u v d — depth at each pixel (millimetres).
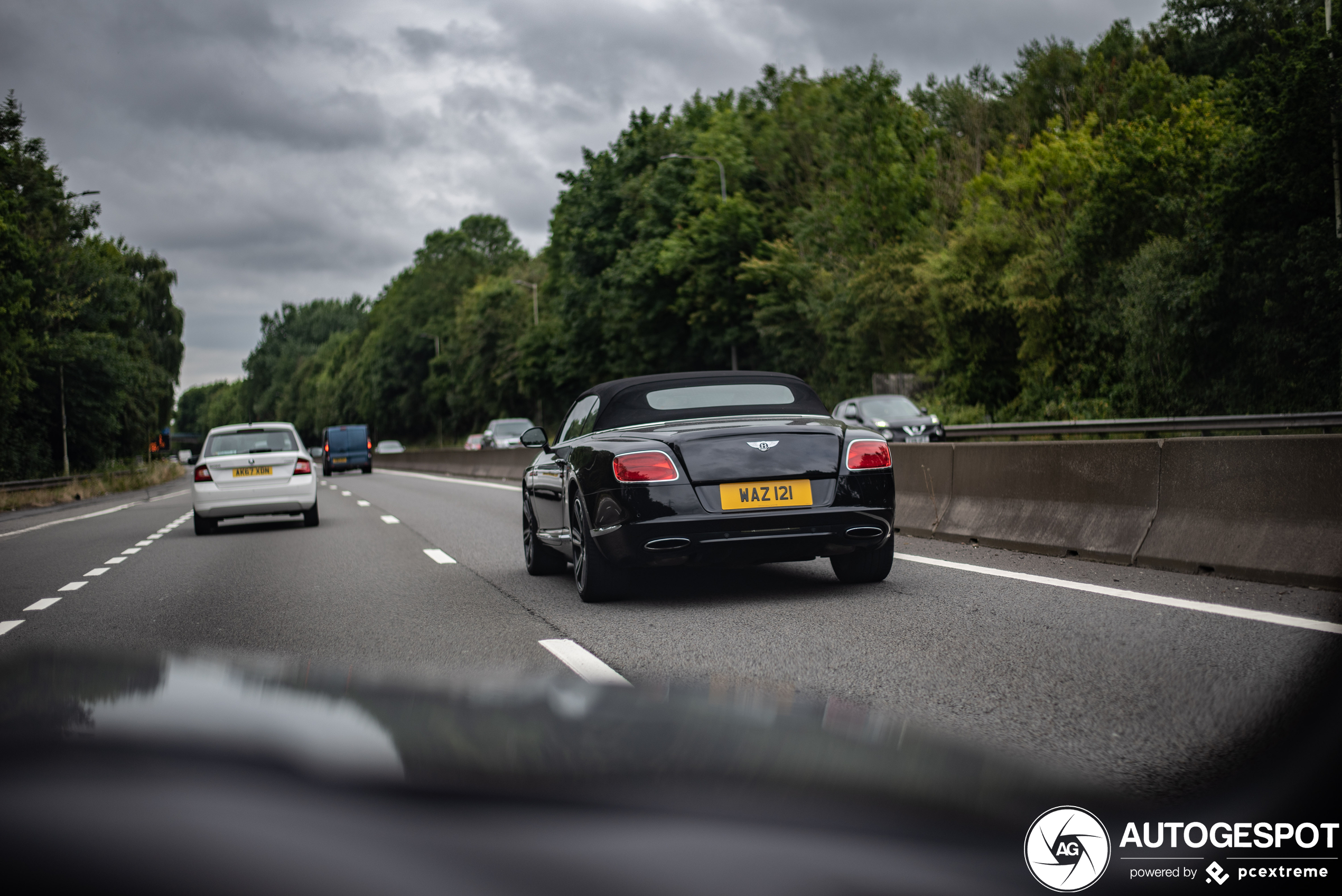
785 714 1382
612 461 7109
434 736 1015
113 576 10805
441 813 798
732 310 47188
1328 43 26109
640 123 56812
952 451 10875
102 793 756
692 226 47969
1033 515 9391
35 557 13625
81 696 1033
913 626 6066
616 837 801
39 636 7125
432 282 111875
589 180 58312
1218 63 52781
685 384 8031
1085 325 33969
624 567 7125
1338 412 22078
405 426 118500
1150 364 30000
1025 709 4172
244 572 10664
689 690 1528
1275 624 5508
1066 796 1270
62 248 51906
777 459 7117
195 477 16141
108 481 45250
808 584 7918
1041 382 35156
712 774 1017
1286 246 26828
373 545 13141
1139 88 46406
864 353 41969
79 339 50938
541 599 7957
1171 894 2045
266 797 778
